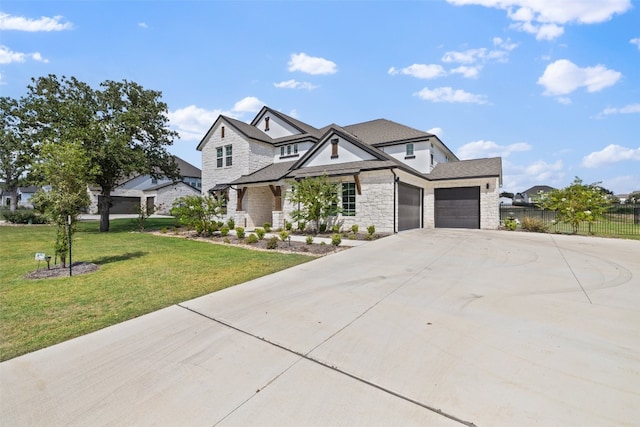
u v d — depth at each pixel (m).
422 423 2.11
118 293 5.47
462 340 3.38
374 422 2.13
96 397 2.48
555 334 3.51
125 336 3.66
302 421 2.15
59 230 7.51
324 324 3.90
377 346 3.27
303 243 11.62
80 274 7.01
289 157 21.88
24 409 2.34
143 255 9.52
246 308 4.57
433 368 2.82
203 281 6.26
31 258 9.20
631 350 3.13
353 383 2.61
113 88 18.52
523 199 55.16
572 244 10.60
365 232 14.41
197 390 2.55
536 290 5.26
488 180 17.08
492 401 2.33
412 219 17.03
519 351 3.12
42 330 3.87
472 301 4.71
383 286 5.62
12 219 23.92
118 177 18.78
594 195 13.47
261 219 21.22
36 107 16.69
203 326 3.92
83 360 3.10
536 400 2.34
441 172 19.05
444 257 8.30
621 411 2.20
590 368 2.79
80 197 7.51
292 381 2.65
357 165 14.98
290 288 5.60
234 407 2.32
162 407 2.34
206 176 23.48
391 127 22.38
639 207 18.83
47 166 7.23
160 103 19.89
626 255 8.44
